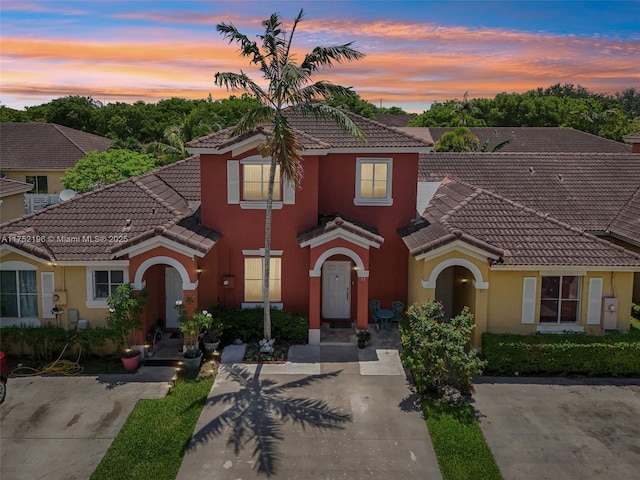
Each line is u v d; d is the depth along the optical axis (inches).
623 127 2664.9
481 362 596.7
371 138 801.6
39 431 529.7
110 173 1272.1
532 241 702.5
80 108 2605.8
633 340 663.8
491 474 467.5
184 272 679.7
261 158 758.5
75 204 767.7
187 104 2866.6
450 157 1157.1
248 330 740.0
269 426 540.7
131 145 1907.0
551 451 504.4
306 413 565.3
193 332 665.6
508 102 2768.2
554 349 652.7
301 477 465.1
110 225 733.3
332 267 813.2
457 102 2738.7
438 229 721.6
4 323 699.4
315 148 741.9
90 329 689.6
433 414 559.5
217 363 682.2
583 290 689.0
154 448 499.5
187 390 607.8
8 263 689.0
